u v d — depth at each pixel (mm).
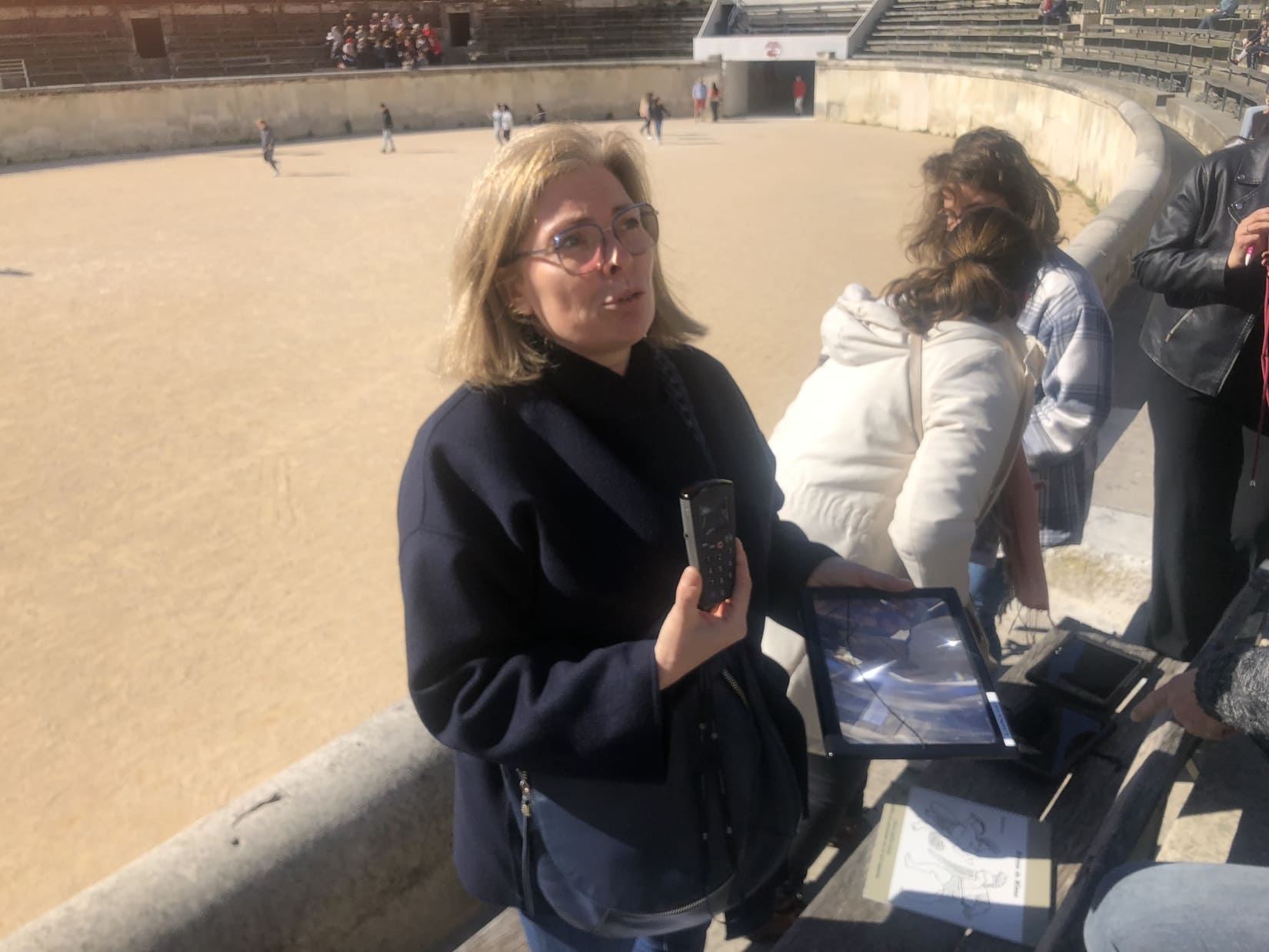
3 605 8133
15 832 6055
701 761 1544
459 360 1444
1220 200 2984
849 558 2322
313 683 7211
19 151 31328
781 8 41188
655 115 33594
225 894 2047
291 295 16047
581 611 1465
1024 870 2043
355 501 9547
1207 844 2416
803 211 21328
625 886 1552
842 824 2695
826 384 2441
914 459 2271
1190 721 1901
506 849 1608
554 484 1418
